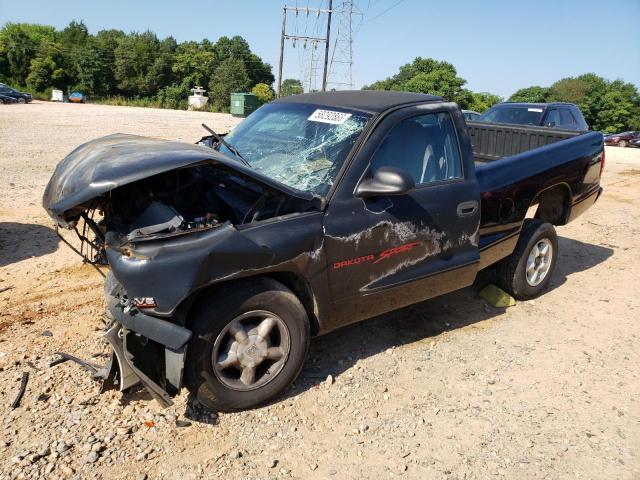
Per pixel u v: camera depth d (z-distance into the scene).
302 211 3.49
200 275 2.97
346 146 3.75
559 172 5.20
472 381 3.93
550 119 11.88
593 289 5.83
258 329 3.31
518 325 4.88
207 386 3.18
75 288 5.14
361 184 3.64
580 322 5.00
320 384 3.76
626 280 6.13
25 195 8.65
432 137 4.14
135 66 89.38
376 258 3.75
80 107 45.81
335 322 3.72
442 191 4.09
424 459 3.11
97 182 2.89
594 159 5.68
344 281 3.63
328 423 3.37
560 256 6.96
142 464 2.93
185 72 91.88
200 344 3.10
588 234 8.12
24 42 83.50
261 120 4.57
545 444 3.29
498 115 12.60
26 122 23.64
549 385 3.93
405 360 4.16
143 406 3.39
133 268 2.90
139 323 3.01
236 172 3.16
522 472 3.04
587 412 3.62
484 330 4.73
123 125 24.55
